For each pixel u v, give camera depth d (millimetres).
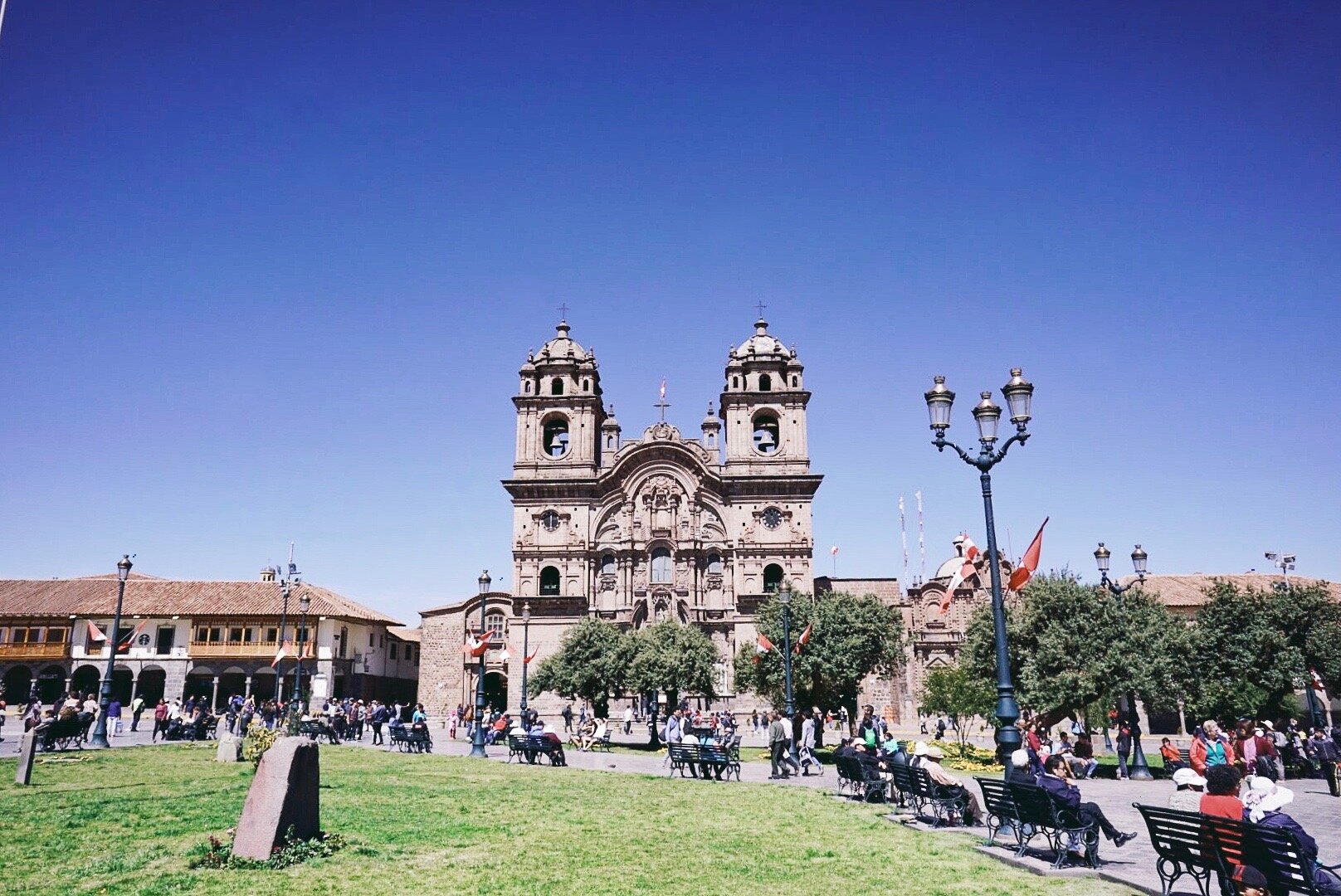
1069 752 34844
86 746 40219
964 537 34781
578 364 82500
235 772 29234
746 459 78188
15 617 78000
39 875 13562
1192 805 23125
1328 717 50875
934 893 13258
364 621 84062
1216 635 43094
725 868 14938
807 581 75312
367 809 20906
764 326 83062
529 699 68375
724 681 73250
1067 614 37438
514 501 78562
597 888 13422
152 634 78500
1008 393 21969
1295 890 11047
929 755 20953
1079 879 14203
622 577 76312
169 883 13117
